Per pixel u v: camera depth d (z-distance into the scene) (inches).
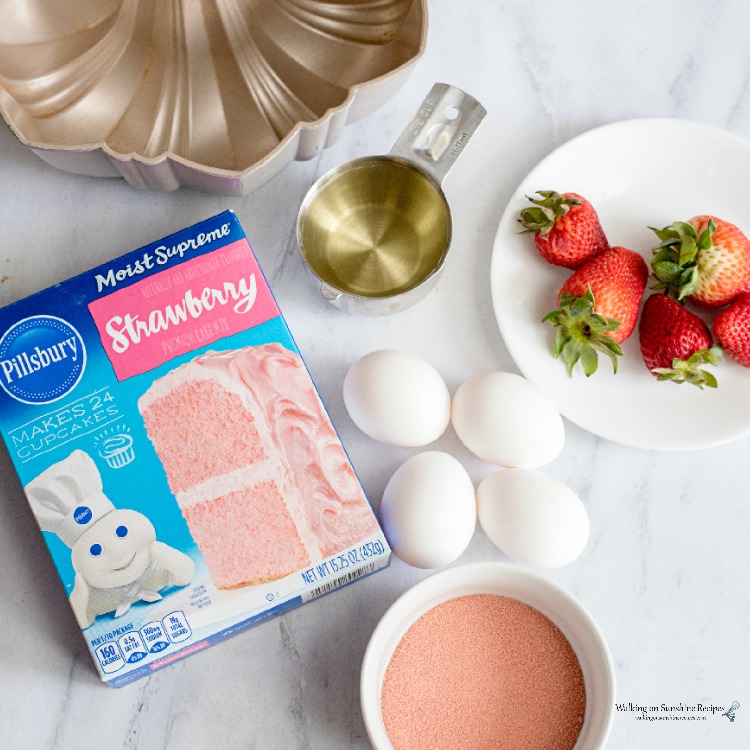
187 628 22.4
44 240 25.2
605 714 22.2
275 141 24.9
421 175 24.4
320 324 25.3
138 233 25.3
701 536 25.1
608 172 25.6
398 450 25.0
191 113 25.0
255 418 22.9
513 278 25.1
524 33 26.2
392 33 24.7
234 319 23.1
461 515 23.0
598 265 24.3
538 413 23.5
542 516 23.0
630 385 25.1
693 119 26.2
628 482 25.2
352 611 24.5
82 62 24.5
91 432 22.7
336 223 25.2
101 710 24.1
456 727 23.6
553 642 23.8
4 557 24.3
